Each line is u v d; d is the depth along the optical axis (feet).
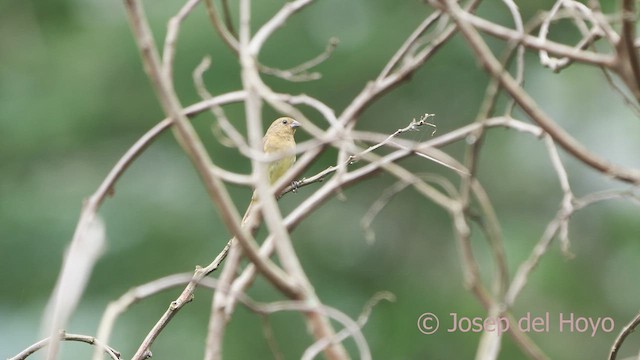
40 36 56.13
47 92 54.60
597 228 52.54
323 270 55.01
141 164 54.29
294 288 18.49
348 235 55.21
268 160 18.79
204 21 49.47
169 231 53.26
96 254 12.87
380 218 55.47
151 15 49.80
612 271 51.96
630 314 50.90
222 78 49.65
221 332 21.01
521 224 53.88
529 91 55.47
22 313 53.21
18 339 52.65
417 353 53.16
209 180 17.34
